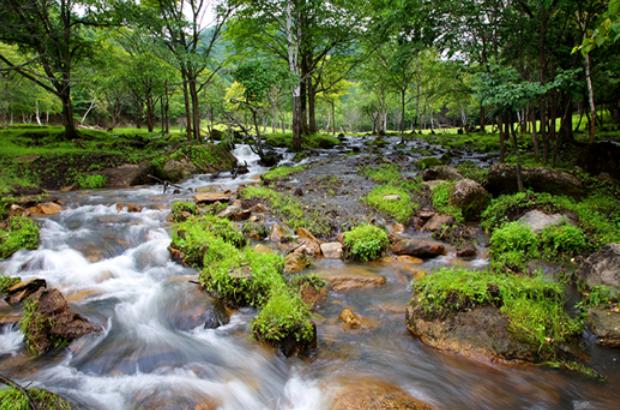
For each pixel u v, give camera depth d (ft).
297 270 20.59
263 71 52.01
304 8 63.67
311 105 94.68
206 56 62.03
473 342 13.30
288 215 29.40
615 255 16.40
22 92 94.94
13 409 9.19
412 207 30.19
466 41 36.63
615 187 30.91
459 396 11.64
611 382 11.94
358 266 21.53
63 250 22.45
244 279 16.96
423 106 146.20
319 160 55.93
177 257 21.77
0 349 13.65
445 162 50.26
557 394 11.58
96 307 16.63
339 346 14.21
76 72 64.75
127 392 11.68
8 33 53.06
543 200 25.35
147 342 14.42
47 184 41.42
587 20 34.40
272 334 13.82
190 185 45.16
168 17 60.80
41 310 14.17
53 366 12.87
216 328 15.38
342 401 11.19
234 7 64.44
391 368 12.94
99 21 64.39
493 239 22.74
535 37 34.22
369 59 91.25
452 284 14.84
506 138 71.15
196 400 11.33
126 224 27.61
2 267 20.13
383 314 16.48
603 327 13.76
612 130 76.33
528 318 13.42
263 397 11.96
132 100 133.39
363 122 240.73
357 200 33.63
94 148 59.82
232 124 66.44
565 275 18.30
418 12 33.32
